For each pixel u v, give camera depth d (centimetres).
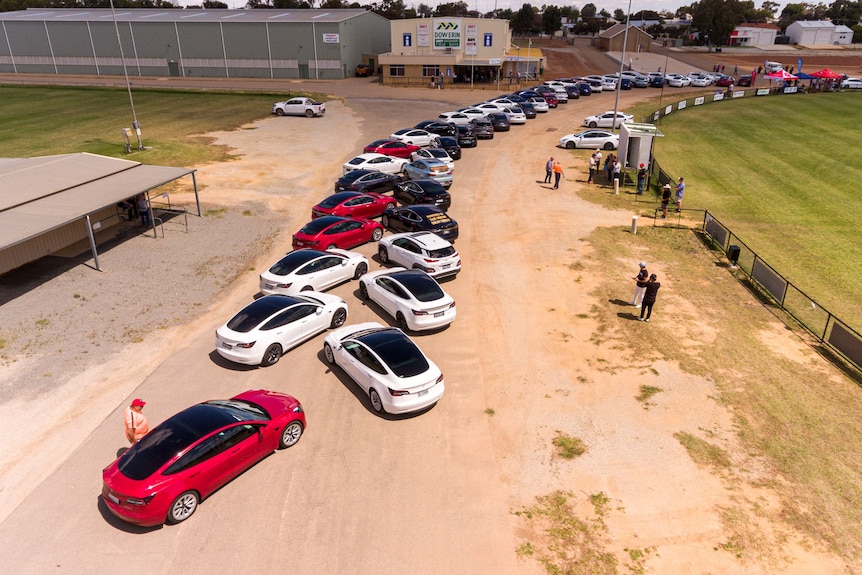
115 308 1853
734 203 3092
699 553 978
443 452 1221
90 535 1002
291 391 1425
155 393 1412
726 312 1884
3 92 6350
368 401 1391
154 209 2775
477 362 1566
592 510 1071
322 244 2186
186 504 1030
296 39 7269
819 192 3275
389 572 933
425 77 6931
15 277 2031
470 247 2384
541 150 4100
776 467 1191
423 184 2712
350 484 1124
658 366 1552
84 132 4388
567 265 2214
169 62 7675
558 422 1323
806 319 1859
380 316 1794
